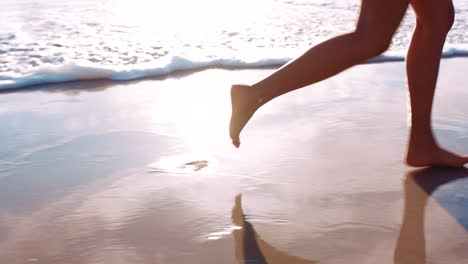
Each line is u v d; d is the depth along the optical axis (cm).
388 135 200
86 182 159
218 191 152
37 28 442
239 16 521
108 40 402
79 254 119
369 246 121
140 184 158
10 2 587
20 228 131
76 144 193
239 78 311
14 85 286
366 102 247
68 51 365
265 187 155
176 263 114
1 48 367
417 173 165
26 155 182
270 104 244
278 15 528
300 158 177
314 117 223
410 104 164
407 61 161
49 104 253
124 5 584
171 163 175
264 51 373
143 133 206
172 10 557
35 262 115
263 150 185
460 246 120
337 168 168
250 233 128
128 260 116
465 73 313
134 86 291
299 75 143
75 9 547
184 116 230
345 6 592
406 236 125
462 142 190
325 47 142
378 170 167
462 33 450
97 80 307
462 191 151
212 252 119
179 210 140
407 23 495
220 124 218
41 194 151
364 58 142
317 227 130
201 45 393
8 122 221
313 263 114
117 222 134
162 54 363
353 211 139
